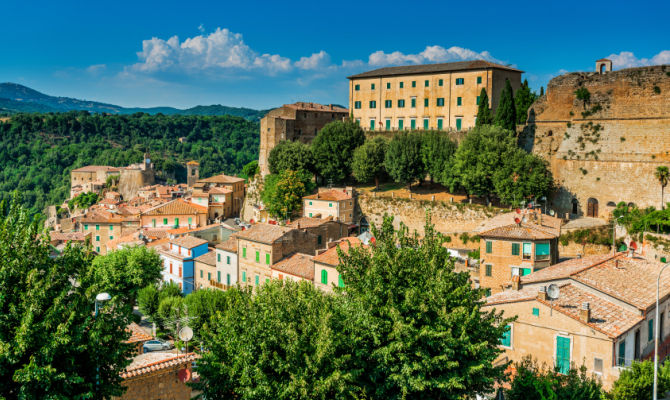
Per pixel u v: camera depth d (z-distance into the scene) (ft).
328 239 316.19
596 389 111.24
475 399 116.88
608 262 177.06
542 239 204.85
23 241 96.94
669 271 181.98
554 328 142.20
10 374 88.02
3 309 90.68
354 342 107.34
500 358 150.71
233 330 108.27
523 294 156.87
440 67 453.58
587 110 336.90
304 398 98.07
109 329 96.27
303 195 410.52
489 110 396.16
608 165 324.80
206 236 352.49
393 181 432.25
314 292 122.42
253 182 490.49
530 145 362.94
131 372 111.86
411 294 111.55
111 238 435.94
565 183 342.03
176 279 317.42
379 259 119.55
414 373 109.19
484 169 336.49
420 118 456.45
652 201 307.99
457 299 116.88
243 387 102.37
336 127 435.94
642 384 116.16
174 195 603.67
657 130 309.63
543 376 120.06
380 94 477.36
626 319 142.61
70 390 89.86
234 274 286.46
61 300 92.38
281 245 266.57
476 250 294.87
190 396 118.52
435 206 358.02
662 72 310.04
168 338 224.33
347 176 449.06
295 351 101.04
